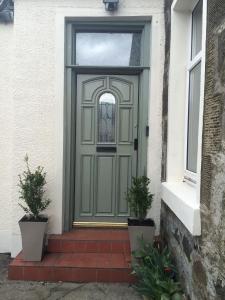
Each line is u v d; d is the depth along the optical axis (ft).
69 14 12.59
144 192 11.90
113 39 13.50
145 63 13.02
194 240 8.22
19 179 12.86
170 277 9.64
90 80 13.53
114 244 12.50
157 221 13.00
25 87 12.73
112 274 11.24
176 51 11.41
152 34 12.69
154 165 12.94
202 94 7.75
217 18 6.86
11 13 13.03
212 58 7.13
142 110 13.25
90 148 13.71
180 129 11.62
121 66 13.11
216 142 6.77
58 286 10.94
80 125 13.64
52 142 12.85
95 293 10.51
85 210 13.89
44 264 11.39
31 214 12.37
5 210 13.61
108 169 13.82
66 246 12.49
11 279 11.35
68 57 13.00
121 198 13.84
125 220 13.88
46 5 12.58
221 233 6.35
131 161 13.74
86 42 13.44
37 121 12.80
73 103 13.37
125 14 12.62
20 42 12.64
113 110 13.65
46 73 12.71
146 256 10.29
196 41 10.79
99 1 12.61
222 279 6.20
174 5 10.96
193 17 11.12
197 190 7.98
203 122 7.72
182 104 11.54
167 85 12.01
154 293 9.05
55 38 12.61
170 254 10.77
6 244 13.65
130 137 13.69
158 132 12.90
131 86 13.57
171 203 10.39
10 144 13.50
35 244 11.60
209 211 7.09
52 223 12.93
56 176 12.84
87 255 12.26
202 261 7.48
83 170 13.79
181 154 11.68
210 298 6.84
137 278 10.94
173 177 11.73
